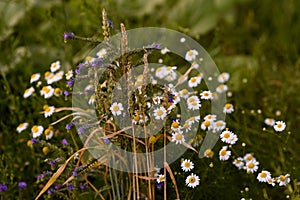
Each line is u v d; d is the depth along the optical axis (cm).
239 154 174
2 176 176
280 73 221
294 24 249
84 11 200
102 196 163
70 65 190
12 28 215
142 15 218
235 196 171
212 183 169
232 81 207
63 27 202
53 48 204
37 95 191
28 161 185
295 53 233
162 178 155
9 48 208
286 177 161
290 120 199
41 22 215
